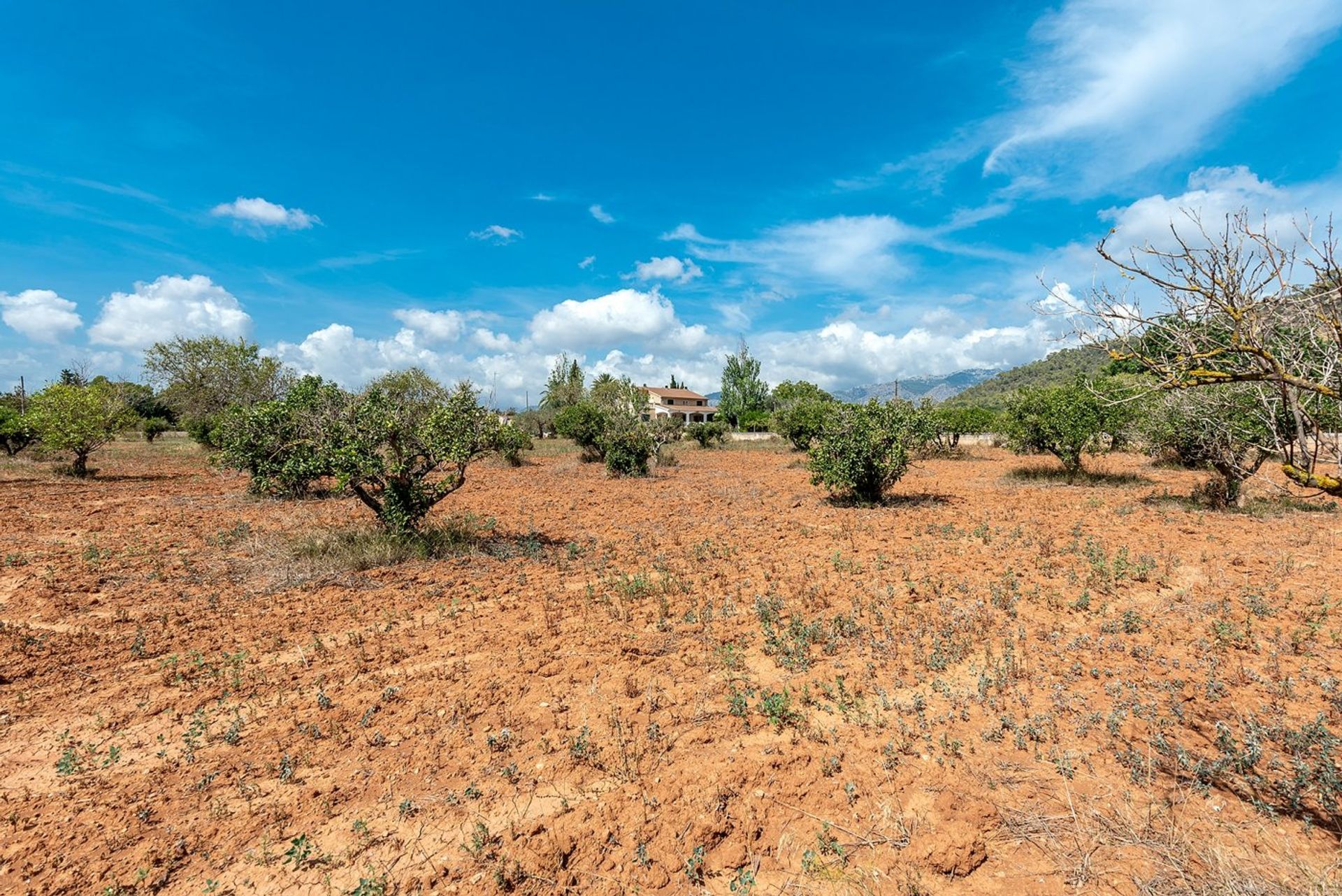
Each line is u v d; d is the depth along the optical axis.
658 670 5.90
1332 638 6.09
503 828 3.78
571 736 4.76
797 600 7.82
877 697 5.25
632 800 3.95
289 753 4.62
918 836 3.59
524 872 3.38
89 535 11.74
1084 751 4.38
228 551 10.64
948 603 7.42
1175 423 11.13
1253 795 3.82
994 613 7.13
